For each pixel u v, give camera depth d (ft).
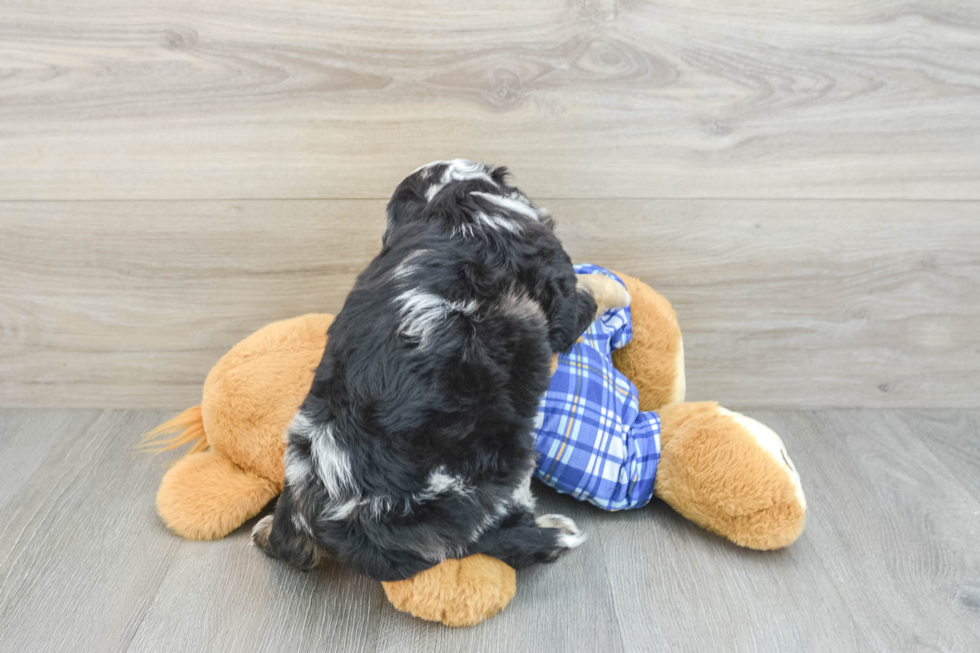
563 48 4.87
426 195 4.12
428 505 3.45
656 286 5.55
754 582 4.02
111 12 4.73
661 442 4.45
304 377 4.48
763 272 5.50
